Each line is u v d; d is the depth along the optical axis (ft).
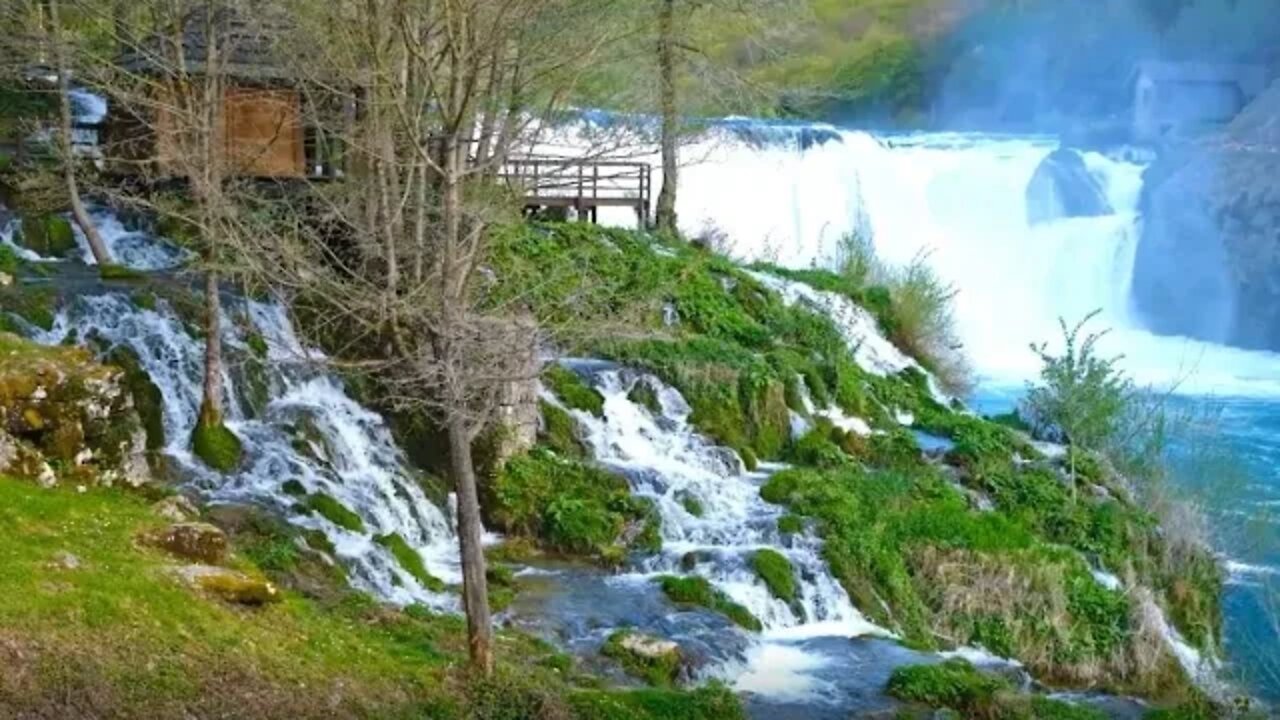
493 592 55.42
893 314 95.35
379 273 54.75
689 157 118.73
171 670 38.45
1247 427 100.17
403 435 64.95
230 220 55.47
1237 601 68.64
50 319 62.08
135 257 75.97
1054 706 53.01
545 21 55.77
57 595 39.40
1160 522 69.77
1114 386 88.17
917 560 63.26
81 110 93.56
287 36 61.31
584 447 68.69
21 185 75.46
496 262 73.82
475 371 44.24
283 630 43.60
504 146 49.55
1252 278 131.44
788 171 128.47
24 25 77.10
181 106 70.79
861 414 80.48
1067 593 62.08
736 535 63.21
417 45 43.55
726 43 121.19
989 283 135.33
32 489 47.62
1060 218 140.36
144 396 60.23
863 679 52.95
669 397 73.77
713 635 54.39
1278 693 60.64
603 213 111.86
